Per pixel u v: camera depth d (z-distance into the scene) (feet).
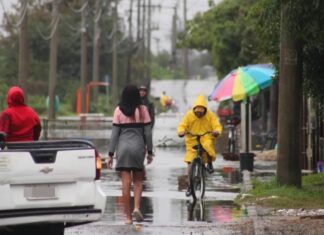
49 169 79.66
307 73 135.03
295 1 103.04
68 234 92.99
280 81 123.75
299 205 113.70
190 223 101.45
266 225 95.61
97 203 81.61
